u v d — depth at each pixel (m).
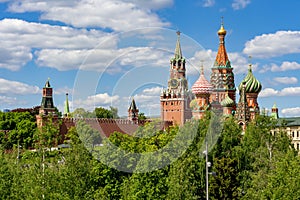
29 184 50.09
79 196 49.44
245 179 67.00
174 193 50.44
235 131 82.38
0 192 50.69
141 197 50.69
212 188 64.12
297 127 164.75
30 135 142.00
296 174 50.72
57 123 105.06
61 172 50.28
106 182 53.66
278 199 49.78
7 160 58.12
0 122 159.88
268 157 74.50
